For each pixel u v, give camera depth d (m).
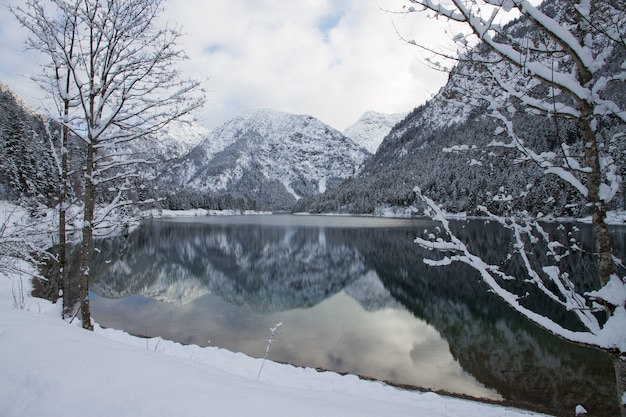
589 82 2.98
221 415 2.20
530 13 2.75
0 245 8.34
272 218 112.25
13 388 2.50
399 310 18.08
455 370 11.10
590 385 9.82
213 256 35.06
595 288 12.02
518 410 8.11
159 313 16.66
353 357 12.25
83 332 3.79
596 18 2.92
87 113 6.24
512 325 15.20
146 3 6.07
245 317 16.88
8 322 3.79
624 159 3.23
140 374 2.65
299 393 2.91
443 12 2.90
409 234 50.56
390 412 2.77
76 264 24.73
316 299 20.61
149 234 53.03
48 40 5.93
